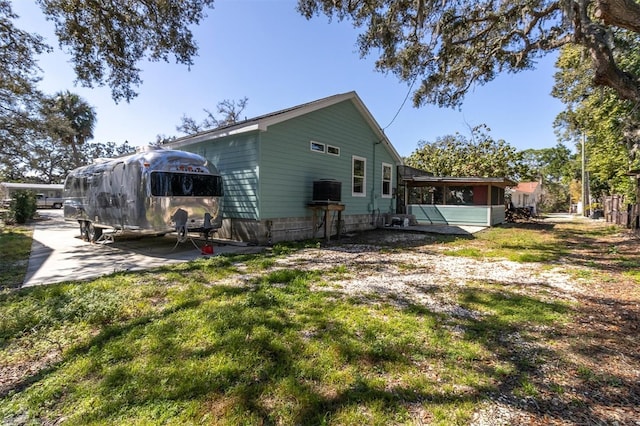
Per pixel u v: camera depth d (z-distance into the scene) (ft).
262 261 19.94
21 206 51.90
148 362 7.86
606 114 42.24
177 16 27.20
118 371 7.46
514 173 66.44
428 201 52.85
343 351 8.40
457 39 29.60
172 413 6.10
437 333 9.66
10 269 18.22
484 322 10.64
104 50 27.50
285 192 29.53
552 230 42.22
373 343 8.91
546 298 13.23
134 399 6.49
